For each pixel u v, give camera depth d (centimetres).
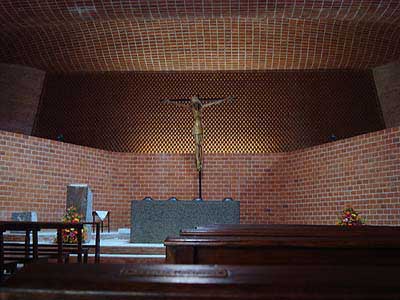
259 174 1345
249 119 1497
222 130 1495
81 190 991
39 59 1462
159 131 1504
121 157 1395
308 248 273
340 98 1491
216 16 1209
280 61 1461
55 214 1232
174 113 1514
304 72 1511
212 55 1447
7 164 1145
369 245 271
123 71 1533
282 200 1303
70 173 1274
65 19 1219
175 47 1424
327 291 119
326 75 1506
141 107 1523
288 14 1179
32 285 126
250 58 1454
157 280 128
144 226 1006
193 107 1295
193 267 142
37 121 1512
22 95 1490
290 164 1291
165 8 1159
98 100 1527
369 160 1030
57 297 120
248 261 272
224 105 1509
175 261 263
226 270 139
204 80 1531
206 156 1382
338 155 1123
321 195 1170
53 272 135
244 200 1345
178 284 125
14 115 1470
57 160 1248
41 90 1532
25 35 1355
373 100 1483
